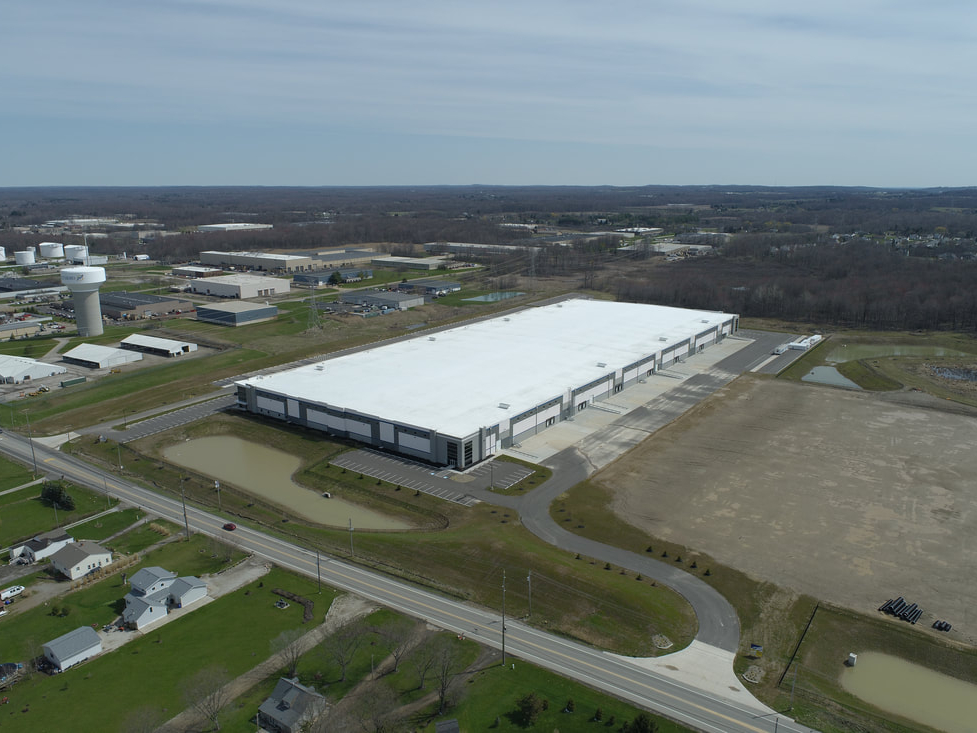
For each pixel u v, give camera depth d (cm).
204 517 8062
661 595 6366
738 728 4841
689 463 9450
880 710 5022
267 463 9669
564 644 5756
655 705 5059
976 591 6412
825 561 6931
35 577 6812
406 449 9725
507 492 8594
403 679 5338
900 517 7838
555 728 4834
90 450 10044
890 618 6012
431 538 7481
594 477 9025
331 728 4659
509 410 10219
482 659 5556
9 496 8550
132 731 4694
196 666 5506
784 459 9544
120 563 7025
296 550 7312
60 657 5444
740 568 6825
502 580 6669
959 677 5359
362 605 6312
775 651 5644
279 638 5562
